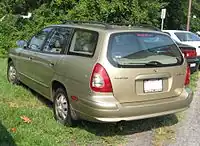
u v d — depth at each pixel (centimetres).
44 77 596
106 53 472
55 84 561
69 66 514
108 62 468
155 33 533
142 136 520
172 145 493
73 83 500
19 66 718
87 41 507
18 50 725
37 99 666
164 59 517
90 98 467
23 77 704
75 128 526
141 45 504
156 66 501
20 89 722
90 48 495
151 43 518
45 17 1316
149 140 506
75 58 512
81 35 527
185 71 541
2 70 923
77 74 492
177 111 529
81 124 530
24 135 477
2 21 1322
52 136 489
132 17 1380
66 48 546
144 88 490
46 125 527
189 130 558
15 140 461
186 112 657
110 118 466
